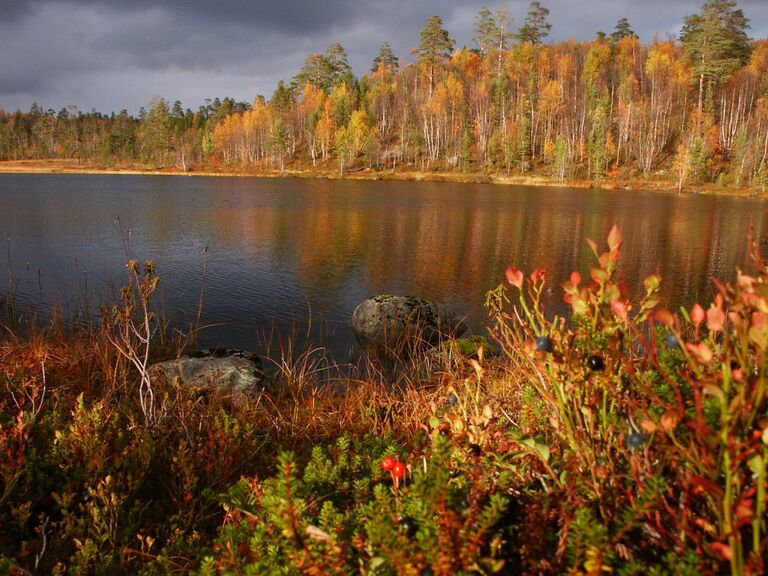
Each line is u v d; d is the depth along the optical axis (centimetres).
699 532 119
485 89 9994
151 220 2484
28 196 3769
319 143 9906
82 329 738
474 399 205
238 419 387
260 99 13412
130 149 12375
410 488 158
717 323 106
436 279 1397
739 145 6512
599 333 136
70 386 462
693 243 2067
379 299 913
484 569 124
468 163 8450
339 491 213
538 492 154
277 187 5659
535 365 162
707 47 8881
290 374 596
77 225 2231
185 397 429
